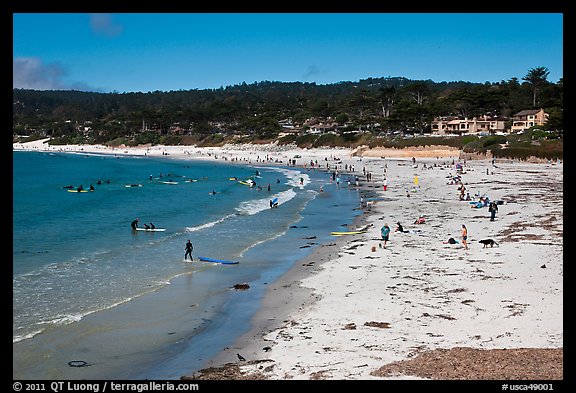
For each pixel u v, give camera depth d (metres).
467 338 17.03
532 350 15.27
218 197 68.38
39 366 16.30
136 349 17.80
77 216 50.25
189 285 26.00
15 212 51.97
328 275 26.70
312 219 47.59
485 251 29.88
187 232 41.31
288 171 118.88
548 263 26.45
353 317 19.94
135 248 34.94
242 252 33.69
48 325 19.89
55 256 32.31
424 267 27.09
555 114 108.75
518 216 41.56
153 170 125.88
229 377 15.02
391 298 22.03
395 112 150.12
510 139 115.12
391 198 59.44
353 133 164.50
